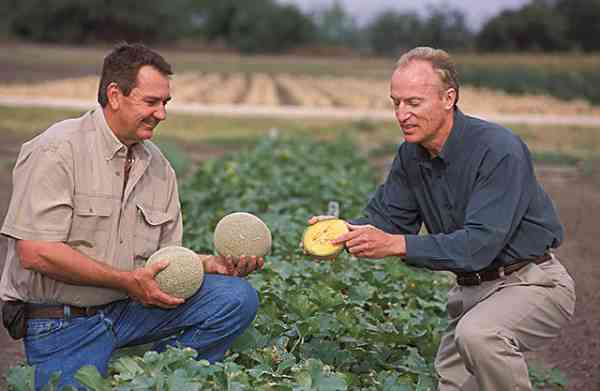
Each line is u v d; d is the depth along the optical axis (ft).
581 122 88.99
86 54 223.92
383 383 15.60
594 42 296.51
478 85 154.61
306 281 20.44
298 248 23.72
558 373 20.02
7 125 69.77
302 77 167.32
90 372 13.20
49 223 14.34
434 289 23.02
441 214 15.70
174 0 317.22
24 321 14.99
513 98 123.85
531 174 15.21
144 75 14.49
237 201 31.32
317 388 13.87
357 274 21.47
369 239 14.87
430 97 14.83
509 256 15.30
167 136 66.54
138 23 300.20
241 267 15.96
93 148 14.80
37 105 85.15
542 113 100.07
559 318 15.43
